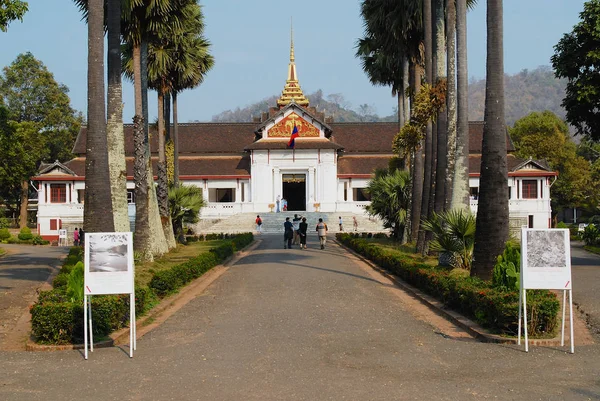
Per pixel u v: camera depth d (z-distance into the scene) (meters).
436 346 11.02
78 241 49.28
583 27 27.97
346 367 9.59
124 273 10.95
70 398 8.24
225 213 66.69
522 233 10.88
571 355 10.23
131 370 9.65
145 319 13.86
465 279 15.12
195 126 75.88
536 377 8.93
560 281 10.79
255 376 9.11
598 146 82.31
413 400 7.91
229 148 73.06
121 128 23.33
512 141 70.44
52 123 74.31
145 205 26.66
